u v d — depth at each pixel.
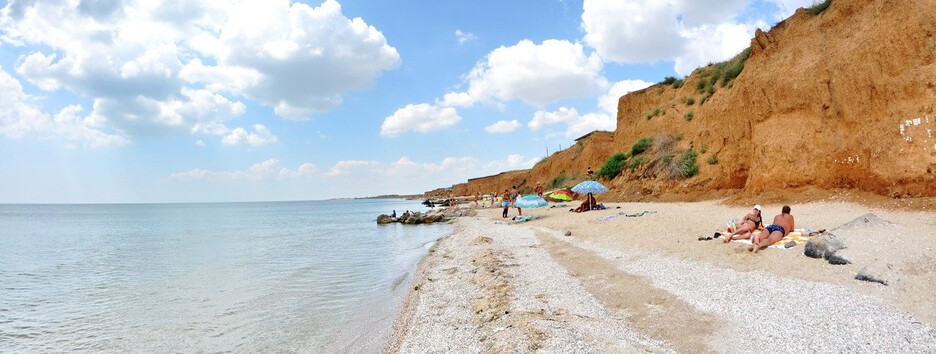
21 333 9.86
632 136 40.06
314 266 17.16
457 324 8.05
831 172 17.06
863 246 8.77
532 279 10.61
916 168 13.79
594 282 9.92
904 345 5.42
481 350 6.58
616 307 8.02
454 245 19.23
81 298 13.10
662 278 9.53
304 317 10.21
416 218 38.34
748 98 22.58
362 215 68.81
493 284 10.45
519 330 6.95
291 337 8.91
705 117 27.77
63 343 9.20
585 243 15.15
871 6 17.55
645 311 7.62
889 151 14.81
